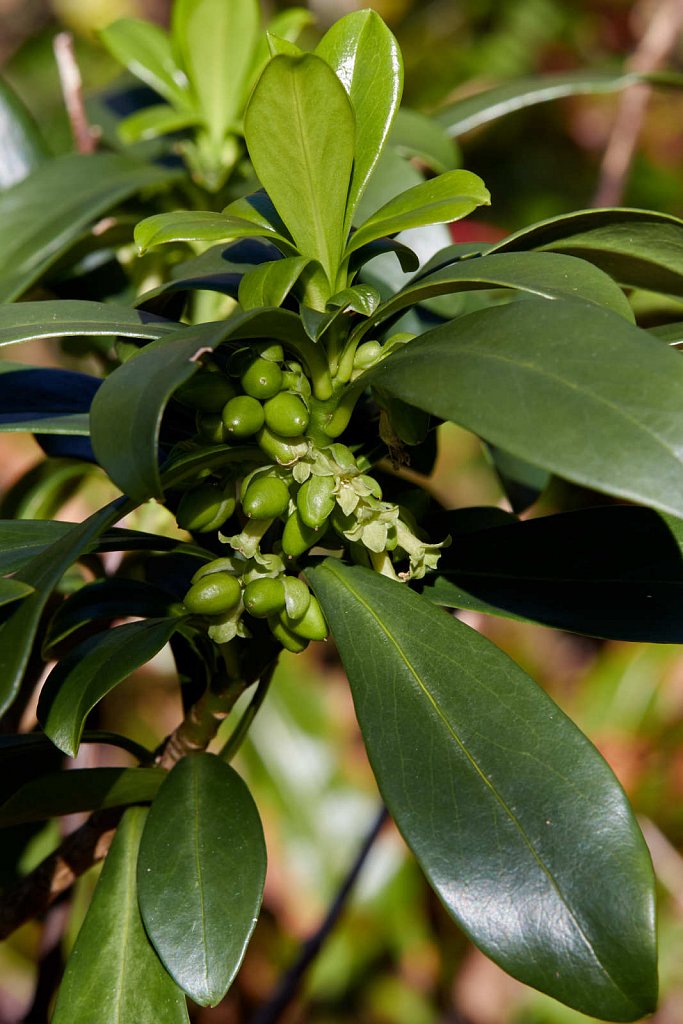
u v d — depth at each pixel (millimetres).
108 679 492
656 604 515
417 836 481
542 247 520
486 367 464
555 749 486
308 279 504
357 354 504
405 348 483
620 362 456
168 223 491
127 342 540
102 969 514
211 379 497
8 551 504
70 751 490
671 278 524
